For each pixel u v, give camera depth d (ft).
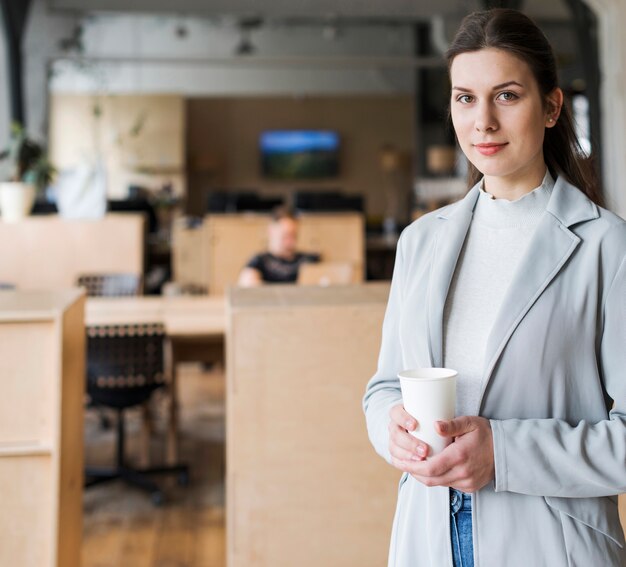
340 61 29.76
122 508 11.08
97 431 15.08
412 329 3.71
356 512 6.50
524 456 3.16
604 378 3.38
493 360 3.34
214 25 33.37
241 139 45.57
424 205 32.91
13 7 25.68
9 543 6.31
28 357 6.37
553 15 28.84
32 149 16.88
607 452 3.14
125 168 38.45
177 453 13.62
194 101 45.16
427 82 40.29
